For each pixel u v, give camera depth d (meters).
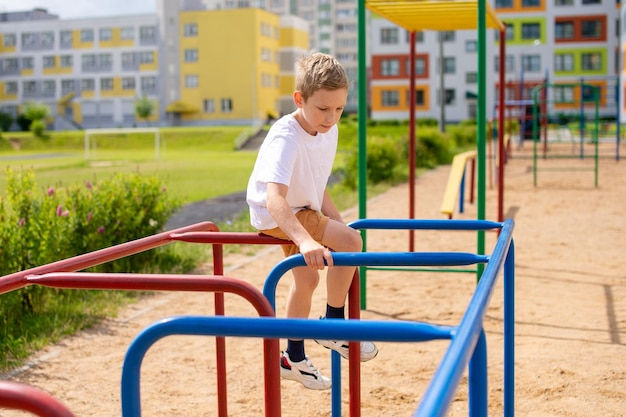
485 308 1.77
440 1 6.43
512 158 27.08
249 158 39.03
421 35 68.62
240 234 3.21
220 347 3.16
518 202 14.20
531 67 67.69
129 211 7.98
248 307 6.44
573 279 7.31
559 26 67.19
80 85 85.00
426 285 7.22
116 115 84.25
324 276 7.68
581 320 5.80
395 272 7.88
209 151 52.16
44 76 85.88
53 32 85.19
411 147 7.64
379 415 3.97
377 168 18.75
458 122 68.56
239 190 19.03
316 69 3.08
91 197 7.80
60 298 6.30
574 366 4.70
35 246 6.46
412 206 7.65
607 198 14.34
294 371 3.25
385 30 69.12
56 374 4.67
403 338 1.78
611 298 6.50
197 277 2.36
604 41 66.56
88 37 84.38
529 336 5.40
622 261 8.15
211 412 4.04
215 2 111.94
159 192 8.74
